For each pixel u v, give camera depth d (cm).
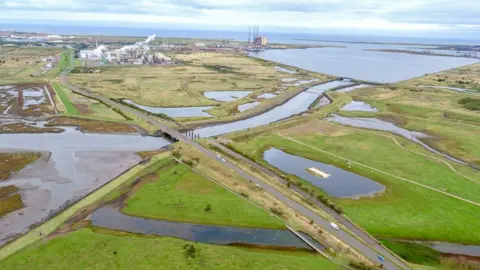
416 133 11688
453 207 6881
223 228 5938
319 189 7519
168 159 8644
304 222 6100
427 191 7500
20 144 9688
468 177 8231
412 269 5022
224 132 11419
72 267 4788
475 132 11738
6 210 6331
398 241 5828
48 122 11644
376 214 6575
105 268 4772
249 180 7575
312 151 9719
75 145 9731
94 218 6103
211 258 5053
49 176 7762
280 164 8819
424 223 6341
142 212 6319
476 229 6209
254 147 9919
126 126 11500
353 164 8862
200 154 8944
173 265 4862
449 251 5666
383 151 9794
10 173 7844
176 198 6812
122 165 8425
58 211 6366
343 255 5278
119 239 5478
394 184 7800
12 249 5159
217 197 6888
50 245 5272
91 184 7438
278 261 5075
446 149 10219
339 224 6169
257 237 5728
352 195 7288
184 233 5766
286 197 6956
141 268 4781
